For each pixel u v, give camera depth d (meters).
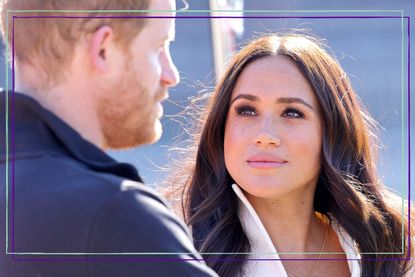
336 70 3.67
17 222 2.24
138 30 2.37
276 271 3.50
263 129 3.42
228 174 3.69
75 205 2.18
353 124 3.71
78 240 2.15
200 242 3.65
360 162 3.80
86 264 2.15
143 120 2.45
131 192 2.21
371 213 3.73
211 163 3.76
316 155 3.56
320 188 3.74
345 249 3.64
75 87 2.35
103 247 2.14
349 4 22.86
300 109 3.48
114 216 2.15
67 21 2.31
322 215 3.77
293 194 3.59
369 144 3.89
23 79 2.39
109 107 2.39
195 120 4.18
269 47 3.57
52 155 2.30
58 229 2.18
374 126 4.20
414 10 22.84
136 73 2.39
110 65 2.35
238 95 3.51
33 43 2.33
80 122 2.37
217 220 3.65
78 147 2.31
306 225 3.64
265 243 3.54
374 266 3.69
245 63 3.58
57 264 2.17
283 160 3.45
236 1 6.77
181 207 3.90
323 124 3.61
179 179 4.02
